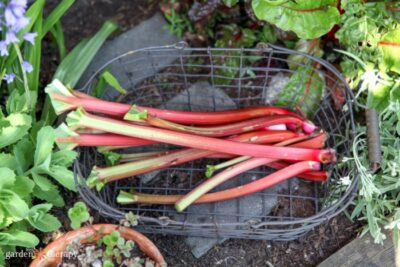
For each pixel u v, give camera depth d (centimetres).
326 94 132
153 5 143
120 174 118
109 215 112
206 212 124
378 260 117
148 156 122
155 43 139
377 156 107
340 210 110
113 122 115
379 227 120
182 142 116
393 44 119
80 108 114
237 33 135
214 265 121
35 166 113
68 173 113
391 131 125
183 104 134
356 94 129
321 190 125
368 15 121
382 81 122
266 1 116
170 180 127
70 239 108
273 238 120
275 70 130
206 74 135
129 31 140
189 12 133
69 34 141
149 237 123
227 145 117
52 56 139
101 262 108
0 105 127
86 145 117
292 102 130
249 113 123
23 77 121
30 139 122
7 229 113
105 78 121
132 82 136
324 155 118
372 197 120
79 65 129
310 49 131
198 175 128
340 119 129
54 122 129
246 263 121
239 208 124
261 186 119
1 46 100
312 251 122
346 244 121
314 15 118
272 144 122
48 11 143
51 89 116
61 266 108
